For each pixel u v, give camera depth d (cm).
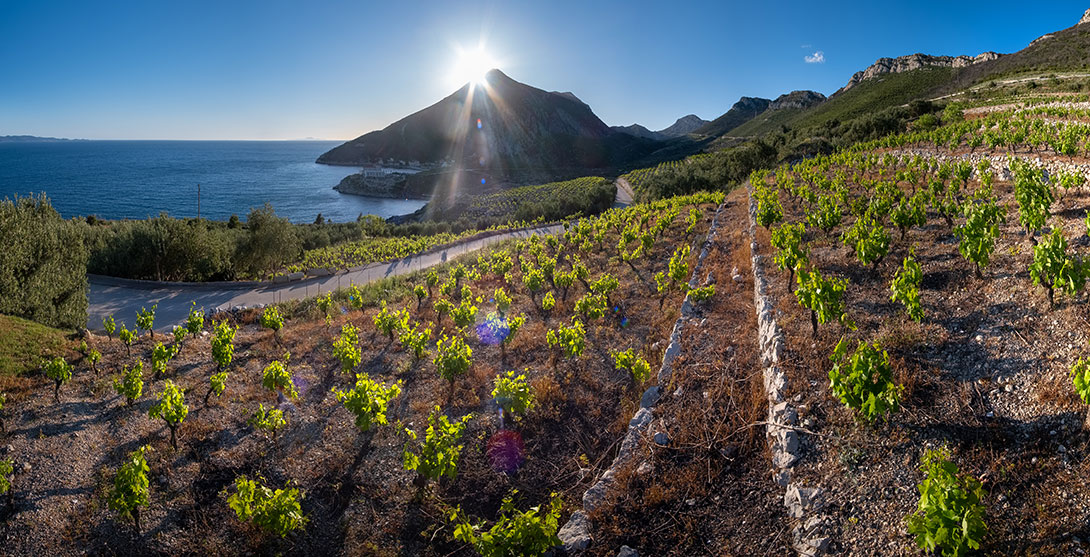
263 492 746
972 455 618
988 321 880
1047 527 509
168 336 1705
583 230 2917
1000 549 504
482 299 1938
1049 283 852
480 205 10031
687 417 900
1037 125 2812
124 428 1063
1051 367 709
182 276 3359
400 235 6681
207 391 1243
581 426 1006
